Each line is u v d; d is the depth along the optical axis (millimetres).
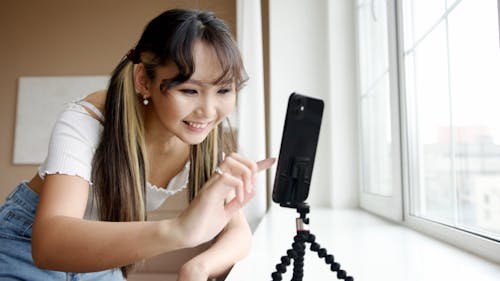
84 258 507
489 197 797
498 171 752
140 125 751
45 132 2830
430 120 1133
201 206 506
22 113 2848
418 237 996
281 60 2066
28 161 2816
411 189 1225
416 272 650
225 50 579
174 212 2566
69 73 2883
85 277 868
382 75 1549
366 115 1838
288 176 508
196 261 689
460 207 942
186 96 590
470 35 864
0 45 2938
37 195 847
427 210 1165
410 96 1262
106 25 2891
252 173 542
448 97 1000
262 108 1982
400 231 1106
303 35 2066
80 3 2916
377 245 892
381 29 1545
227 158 542
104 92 818
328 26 2025
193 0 2648
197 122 614
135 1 2883
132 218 741
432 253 798
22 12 2947
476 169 852
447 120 1009
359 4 1872
